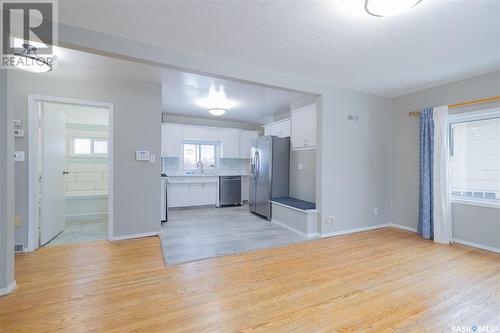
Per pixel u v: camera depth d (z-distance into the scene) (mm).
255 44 2361
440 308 1779
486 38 2230
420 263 2611
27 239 2875
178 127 5883
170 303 1827
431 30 2098
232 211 5648
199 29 2100
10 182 1936
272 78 3059
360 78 3305
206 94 4172
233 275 2311
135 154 3420
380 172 4117
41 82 2932
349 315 1695
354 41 2303
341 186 3736
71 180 4887
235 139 6609
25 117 2857
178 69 2562
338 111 3682
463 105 3240
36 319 1619
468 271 2408
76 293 1954
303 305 1815
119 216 3334
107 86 3248
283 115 5867
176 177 5836
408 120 3992
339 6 1769
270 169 4680
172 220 4684
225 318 1653
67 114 4832
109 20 1964
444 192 3322
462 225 3273
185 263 2590
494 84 2988
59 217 3625
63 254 2801
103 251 2904
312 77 3270
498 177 3023
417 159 3861
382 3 1628
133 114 3406
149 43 2334
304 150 4469
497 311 1739
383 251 2986
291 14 1877
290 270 2432
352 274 2344
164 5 1772
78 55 2600
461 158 3379
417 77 3252
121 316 1665
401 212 4090
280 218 4340
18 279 2180
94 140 5102
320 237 3559
